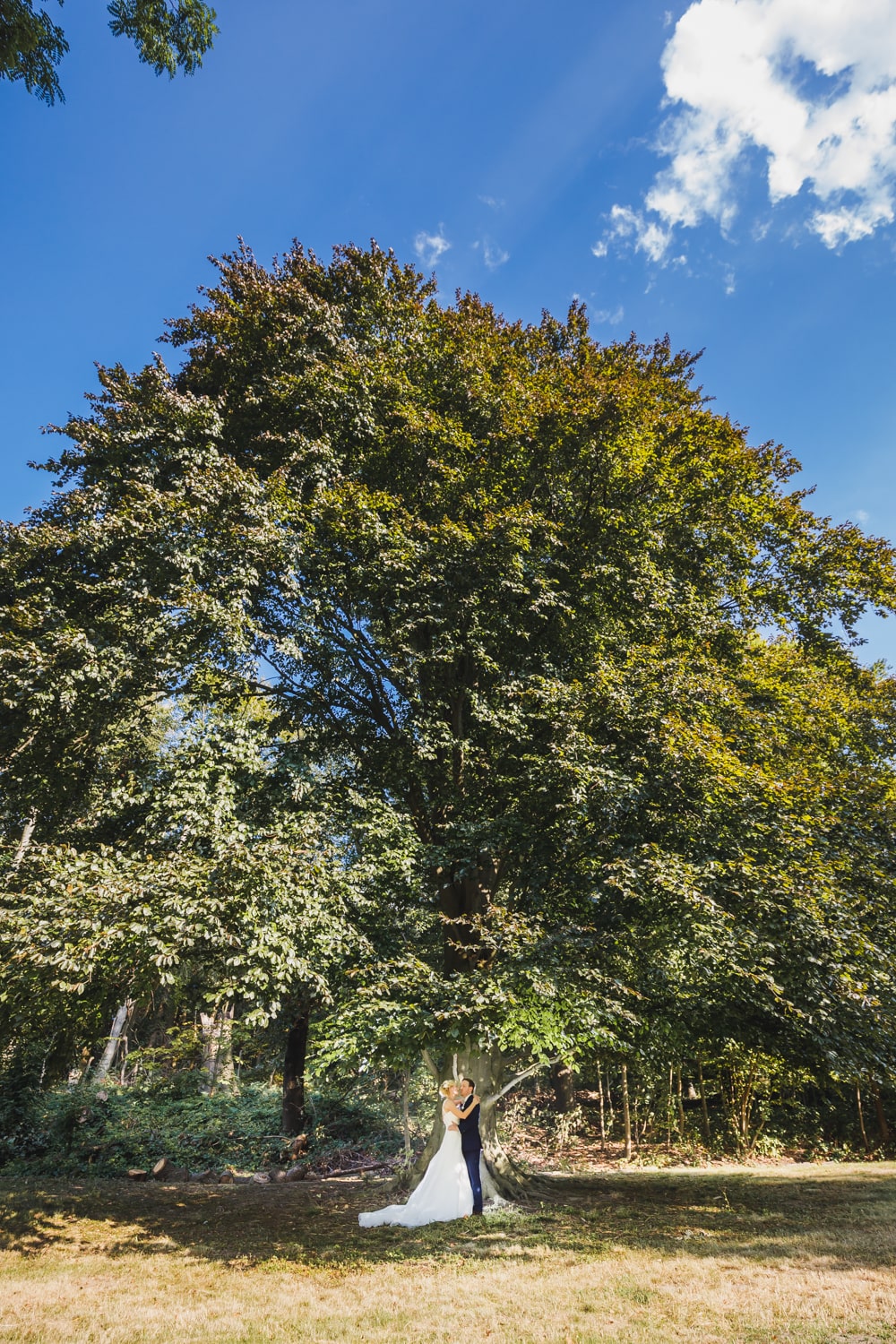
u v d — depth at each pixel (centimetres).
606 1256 652
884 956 848
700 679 1005
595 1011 798
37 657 855
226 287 1328
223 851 803
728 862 861
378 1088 1761
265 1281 624
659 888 838
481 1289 568
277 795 986
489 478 1171
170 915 747
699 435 1316
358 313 1341
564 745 945
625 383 1223
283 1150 1451
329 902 870
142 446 1122
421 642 1202
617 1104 1950
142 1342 474
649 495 1256
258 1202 1024
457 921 919
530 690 995
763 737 1082
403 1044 845
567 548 1176
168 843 902
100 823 1016
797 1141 1673
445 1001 840
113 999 906
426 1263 663
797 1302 488
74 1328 503
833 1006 834
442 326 1304
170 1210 972
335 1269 659
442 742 1064
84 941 724
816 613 1327
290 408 1175
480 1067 1070
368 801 1002
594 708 984
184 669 985
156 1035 2303
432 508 1157
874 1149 1598
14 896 769
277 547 989
